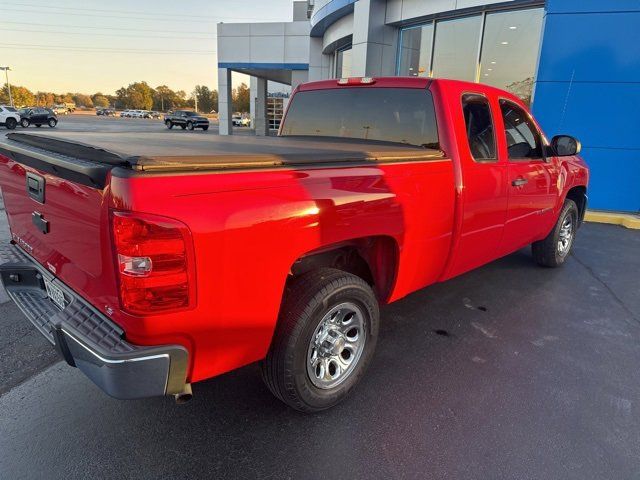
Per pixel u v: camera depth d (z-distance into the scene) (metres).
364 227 2.59
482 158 3.62
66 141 2.47
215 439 2.54
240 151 2.42
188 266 1.87
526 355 3.55
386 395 2.98
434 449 2.51
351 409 2.83
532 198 4.39
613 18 8.45
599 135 9.03
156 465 2.34
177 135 3.96
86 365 1.99
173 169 1.84
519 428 2.70
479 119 3.64
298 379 2.50
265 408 2.82
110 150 2.05
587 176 5.67
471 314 4.27
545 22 8.82
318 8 18.03
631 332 4.02
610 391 3.11
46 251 2.52
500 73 10.99
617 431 2.70
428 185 3.03
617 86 8.72
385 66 13.23
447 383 3.14
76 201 2.05
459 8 10.90
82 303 2.22
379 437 2.59
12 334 3.60
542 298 4.71
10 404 2.78
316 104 4.21
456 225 3.37
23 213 2.74
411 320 4.10
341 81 3.98
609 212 9.17
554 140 4.49
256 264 2.09
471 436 2.62
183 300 1.89
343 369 2.81
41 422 2.63
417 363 3.38
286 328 2.41
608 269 5.78
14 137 2.92
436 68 12.29
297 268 2.77
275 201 2.12
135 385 1.90
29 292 2.79
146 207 1.74
